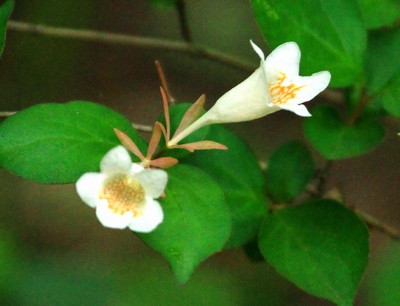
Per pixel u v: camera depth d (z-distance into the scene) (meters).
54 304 0.33
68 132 0.21
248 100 0.20
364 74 0.24
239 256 0.37
